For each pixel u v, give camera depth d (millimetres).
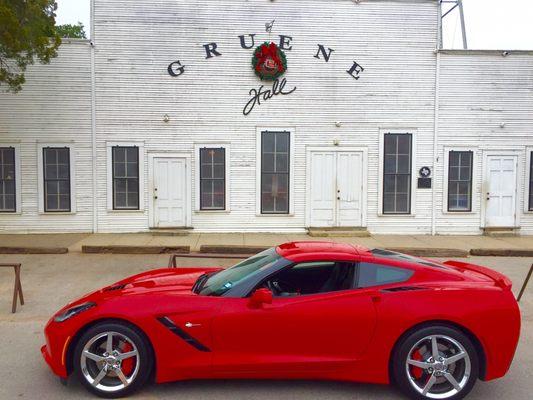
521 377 4660
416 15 14148
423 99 14320
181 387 4301
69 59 13508
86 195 13797
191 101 13852
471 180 14539
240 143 14016
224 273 4773
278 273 4316
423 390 4035
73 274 9070
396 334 4062
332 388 4328
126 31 13602
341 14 14016
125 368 4113
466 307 4070
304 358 4098
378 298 4129
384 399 4125
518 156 14578
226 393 4191
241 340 4094
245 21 13828
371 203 14398
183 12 13703
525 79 14438
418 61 14250
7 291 7777
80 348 4082
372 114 14234
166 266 9922
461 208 14617
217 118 13938
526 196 14695
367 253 4539
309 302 4121
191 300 4180
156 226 13922
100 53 13578
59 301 7207
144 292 4371
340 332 4082
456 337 4047
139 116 13766
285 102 14055
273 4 13867
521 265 10508
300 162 14180
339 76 14117
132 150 13820
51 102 13562
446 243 12945
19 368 4707
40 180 13656
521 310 7129
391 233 14461
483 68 14344
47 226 13758
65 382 4234
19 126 13547
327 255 4398
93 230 13836
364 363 4109
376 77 14195
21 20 10438
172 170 13922
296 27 13953
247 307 4109
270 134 14070
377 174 14328
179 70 13758
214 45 13789
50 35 12102
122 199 13898
